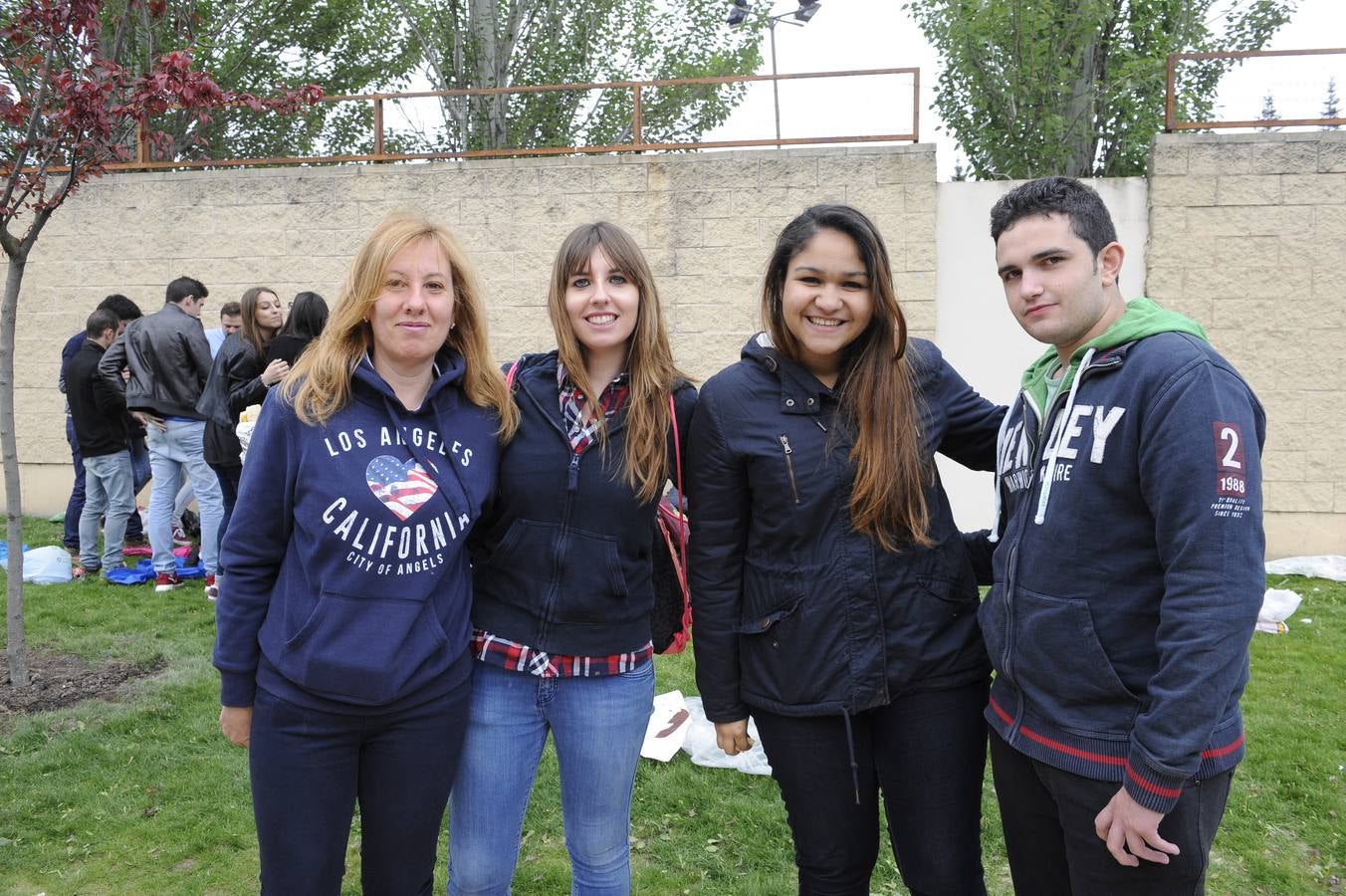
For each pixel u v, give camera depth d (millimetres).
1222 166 6504
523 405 1986
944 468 7023
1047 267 1693
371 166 7371
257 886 2762
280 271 7531
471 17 10195
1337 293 6453
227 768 3465
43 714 3918
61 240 7793
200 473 5672
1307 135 6402
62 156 4832
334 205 7438
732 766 3471
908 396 1909
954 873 1922
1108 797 1571
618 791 2045
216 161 7562
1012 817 1830
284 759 1755
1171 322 1614
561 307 1951
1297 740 3703
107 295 7766
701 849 2965
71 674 4359
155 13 5527
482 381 1954
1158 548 1526
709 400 1982
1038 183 1739
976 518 7023
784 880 2795
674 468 2039
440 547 1812
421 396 1915
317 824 1771
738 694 2035
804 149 6926
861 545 1901
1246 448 1465
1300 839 3025
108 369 5898
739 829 3074
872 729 2014
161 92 3928
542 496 1926
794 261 1896
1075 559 1615
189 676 4379
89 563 6258
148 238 7680
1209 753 1513
